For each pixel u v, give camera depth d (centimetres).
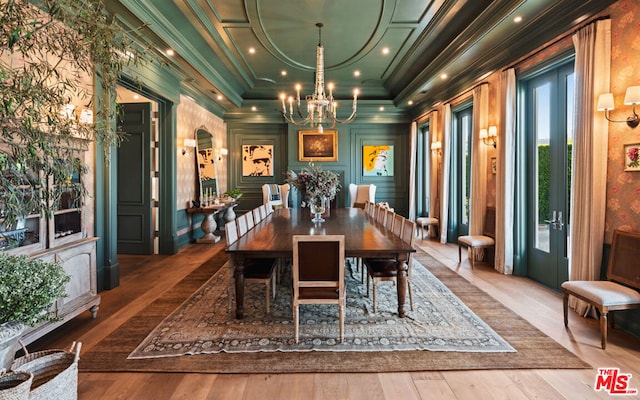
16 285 146
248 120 859
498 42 414
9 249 222
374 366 218
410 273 312
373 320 287
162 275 436
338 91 783
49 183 219
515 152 424
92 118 313
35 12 168
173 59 469
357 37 500
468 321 285
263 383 201
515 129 423
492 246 463
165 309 318
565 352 234
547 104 389
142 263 499
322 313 305
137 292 369
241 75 665
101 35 191
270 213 540
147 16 357
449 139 627
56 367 173
